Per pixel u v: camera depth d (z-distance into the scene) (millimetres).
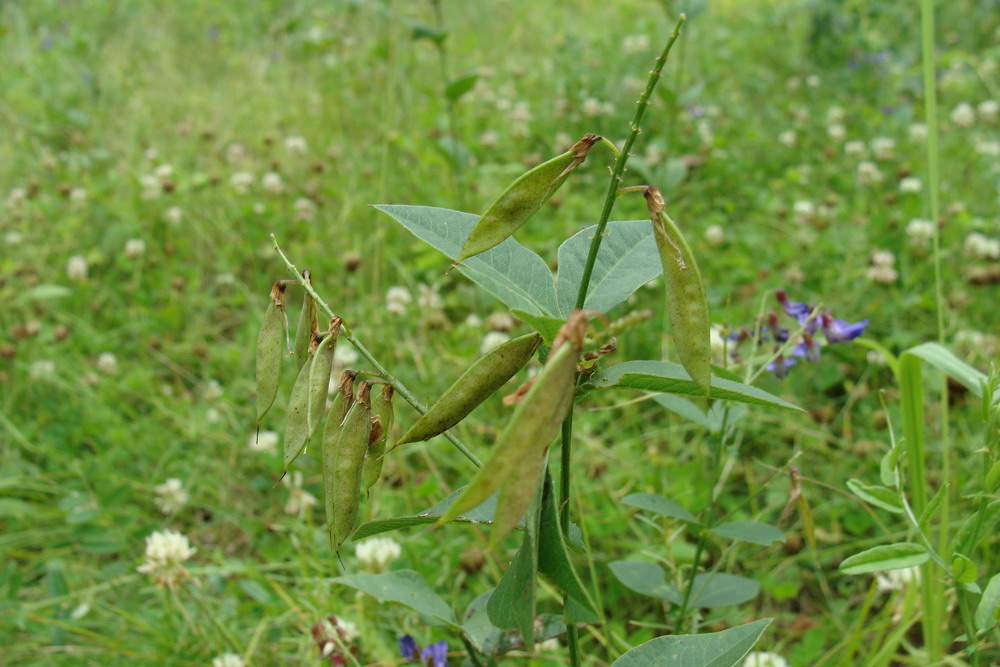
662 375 186
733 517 446
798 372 545
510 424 155
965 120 849
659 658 227
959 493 435
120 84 1013
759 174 802
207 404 561
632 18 1303
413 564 399
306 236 729
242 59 1092
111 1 1278
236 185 763
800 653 367
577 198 726
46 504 495
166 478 502
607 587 416
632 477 460
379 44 829
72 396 570
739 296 623
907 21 1178
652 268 213
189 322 654
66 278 688
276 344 214
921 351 315
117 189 811
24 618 386
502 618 190
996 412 251
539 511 186
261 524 460
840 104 957
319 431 471
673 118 726
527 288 200
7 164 862
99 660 380
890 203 726
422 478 491
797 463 485
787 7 1233
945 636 360
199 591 392
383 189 638
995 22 1174
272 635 388
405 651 303
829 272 632
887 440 484
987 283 592
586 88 934
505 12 1290
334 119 918
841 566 259
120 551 455
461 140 862
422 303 598
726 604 313
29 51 1109
